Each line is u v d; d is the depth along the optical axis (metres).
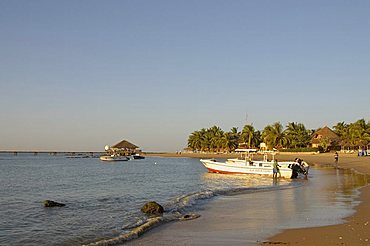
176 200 24.95
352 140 108.56
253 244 12.82
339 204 21.44
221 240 13.52
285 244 12.66
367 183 34.56
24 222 19.20
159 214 20.12
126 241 13.77
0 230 17.28
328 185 33.59
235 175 48.22
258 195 27.06
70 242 14.83
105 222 18.72
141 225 16.73
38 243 14.80
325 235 13.64
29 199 28.58
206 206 22.09
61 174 60.72
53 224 18.56
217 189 32.09
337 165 67.44
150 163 114.62
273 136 120.25
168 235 14.54
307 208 20.25
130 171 69.94
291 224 15.92
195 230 15.35
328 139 114.75
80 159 159.00
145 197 29.22
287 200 23.89
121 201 26.84
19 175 57.91
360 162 72.06
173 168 81.81
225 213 19.42
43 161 132.75
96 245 13.31
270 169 45.38
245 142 130.50
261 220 17.12
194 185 38.97
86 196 30.17
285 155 106.62
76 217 20.38
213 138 167.12
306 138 120.88
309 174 48.59
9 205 25.30
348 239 12.98
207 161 53.19
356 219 16.48
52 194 31.89
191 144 188.75
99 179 49.72
